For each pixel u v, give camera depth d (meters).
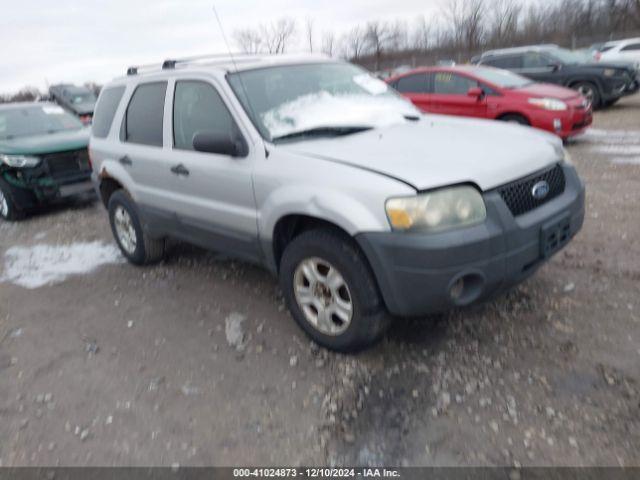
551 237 3.16
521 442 2.57
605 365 3.05
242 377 3.29
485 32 40.97
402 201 2.78
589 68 12.93
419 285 2.81
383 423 2.79
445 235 2.75
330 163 3.13
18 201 7.48
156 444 2.78
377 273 2.93
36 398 3.27
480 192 2.91
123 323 4.14
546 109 8.53
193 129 4.05
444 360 3.26
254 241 3.66
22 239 6.74
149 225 4.82
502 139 3.51
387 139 3.49
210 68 4.03
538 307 3.73
